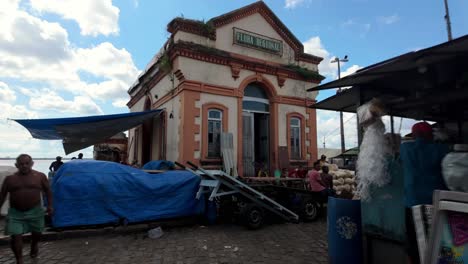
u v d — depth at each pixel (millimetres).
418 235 3035
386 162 3965
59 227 6633
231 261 5418
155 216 7566
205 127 11516
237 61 12508
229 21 12773
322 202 9508
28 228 5207
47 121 10094
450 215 2617
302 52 14734
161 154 13203
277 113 13469
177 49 11258
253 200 8102
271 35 14016
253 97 13391
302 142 14055
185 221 8461
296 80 14289
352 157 21469
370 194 4188
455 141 4637
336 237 4625
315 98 14781
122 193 7301
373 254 4160
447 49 3312
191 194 8180
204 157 11312
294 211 8969
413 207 3121
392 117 5238
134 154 18094
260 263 5309
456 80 3904
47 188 5562
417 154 3500
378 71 4090
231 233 7414
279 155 13141
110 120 11227
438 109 4871
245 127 12953
